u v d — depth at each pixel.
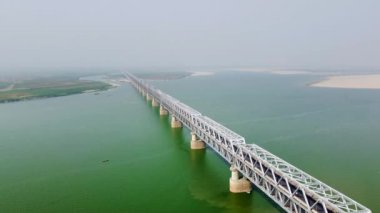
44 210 73.88
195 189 82.31
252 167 69.38
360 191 78.31
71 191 83.56
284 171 64.75
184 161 103.56
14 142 130.25
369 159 99.25
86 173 95.62
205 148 115.75
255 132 134.88
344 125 142.38
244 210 70.44
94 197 79.62
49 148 121.12
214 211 70.56
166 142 125.81
